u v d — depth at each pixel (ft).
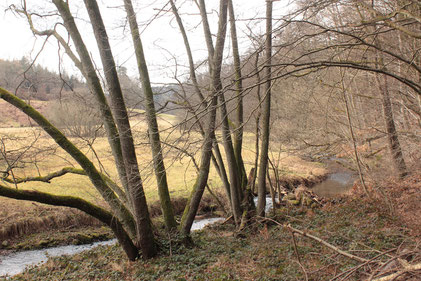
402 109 53.98
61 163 71.97
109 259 35.58
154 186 71.31
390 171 52.95
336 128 61.98
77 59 33.45
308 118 60.08
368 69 16.19
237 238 41.81
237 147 47.32
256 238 40.01
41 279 31.48
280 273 26.21
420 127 46.60
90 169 32.27
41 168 67.00
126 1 23.79
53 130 30.96
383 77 46.91
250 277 26.50
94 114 34.01
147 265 32.22
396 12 16.79
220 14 32.73
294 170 84.07
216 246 37.86
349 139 57.16
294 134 59.47
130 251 33.78
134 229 34.58
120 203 33.96
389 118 49.24
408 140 50.67
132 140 30.81
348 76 55.21
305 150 63.46
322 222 42.88
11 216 52.24
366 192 50.90
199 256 33.86
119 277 30.14
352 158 57.31
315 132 60.39
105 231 53.72
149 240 33.99
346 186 72.08
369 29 32.30
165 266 31.09
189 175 79.15
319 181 78.69
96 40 29.40
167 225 38.93
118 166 33.17
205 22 35.40
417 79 40.29
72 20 30.63
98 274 31.12
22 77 33.78
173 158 20.54
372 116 60.18
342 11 33.60
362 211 43.98
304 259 28.30
